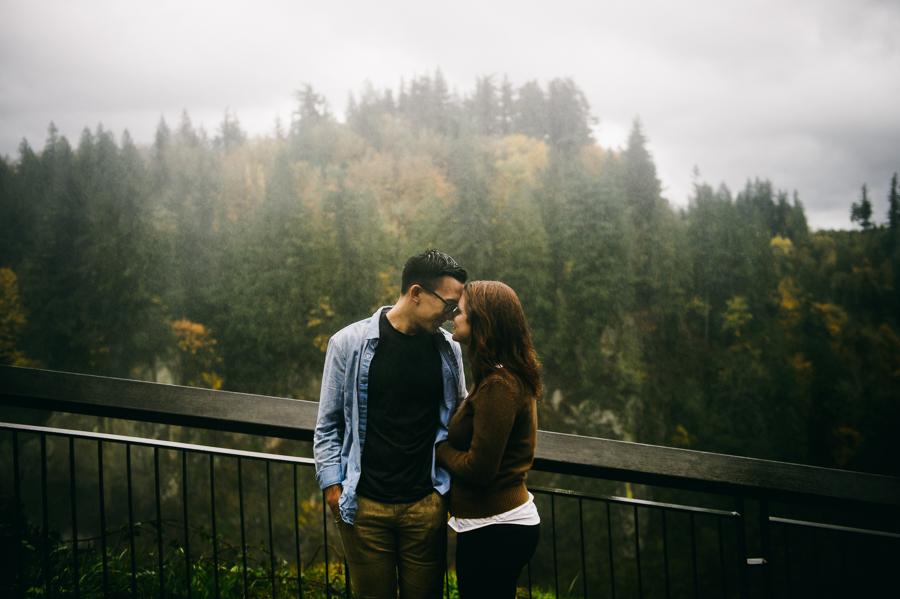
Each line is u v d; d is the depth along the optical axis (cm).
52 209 3609
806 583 2052
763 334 3431
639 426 3127
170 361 3253
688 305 3569
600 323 3350
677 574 2245
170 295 3409
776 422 3136
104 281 3406
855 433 3088
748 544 2322
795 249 3903
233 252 3484
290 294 3322
